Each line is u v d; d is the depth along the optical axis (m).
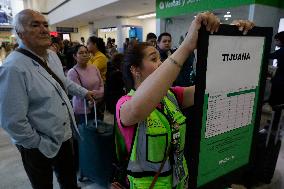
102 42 3.38
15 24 1.39
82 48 2.45
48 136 1.41
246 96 0.78
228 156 0.80
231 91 0.73
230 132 0.78
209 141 0.73
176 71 0.64
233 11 6.35
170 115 0.81
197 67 0.63
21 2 21.61
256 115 0.84
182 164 0.85
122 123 0.75
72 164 1.71
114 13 11.91
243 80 0.75
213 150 0.75
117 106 0.81
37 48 1.42
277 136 2.06
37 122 1.37
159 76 0.63
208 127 0.71
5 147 3.13
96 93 2.44
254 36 0.73
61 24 19.70
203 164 0.74
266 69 0.81
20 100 1.26
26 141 1.32
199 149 0.70
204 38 0.61
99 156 1.98
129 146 0.80
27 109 1.32
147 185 0.82
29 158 1.45
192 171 0.72
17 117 1.26
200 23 0.60
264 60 0.79
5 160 2.77
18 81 1.26
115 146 0.88
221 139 0.76
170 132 0.79
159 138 0.78
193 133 0.69
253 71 0.77
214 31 0.61
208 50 0.63
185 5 6.36
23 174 2.46
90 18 14.63
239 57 0.71
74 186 1.77
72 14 13.73
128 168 0.83
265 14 5.07
